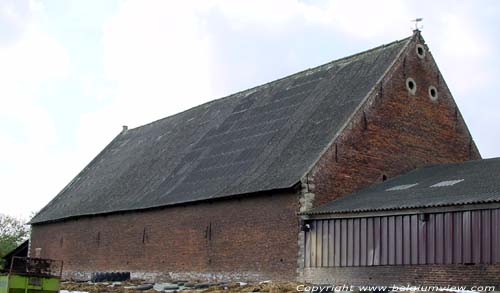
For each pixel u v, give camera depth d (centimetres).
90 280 3688
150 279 3531
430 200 2428
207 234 3222
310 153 2973
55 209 4631
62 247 4369
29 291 2227
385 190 2841
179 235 3384
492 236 2198
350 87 3291
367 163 3053
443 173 2902
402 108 3238
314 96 3459
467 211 2281
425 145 3303
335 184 2923
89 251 4081
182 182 3569
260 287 2467
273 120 3522
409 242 2441
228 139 3675
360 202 2708
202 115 4284
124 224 3809
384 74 3186
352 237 2628
